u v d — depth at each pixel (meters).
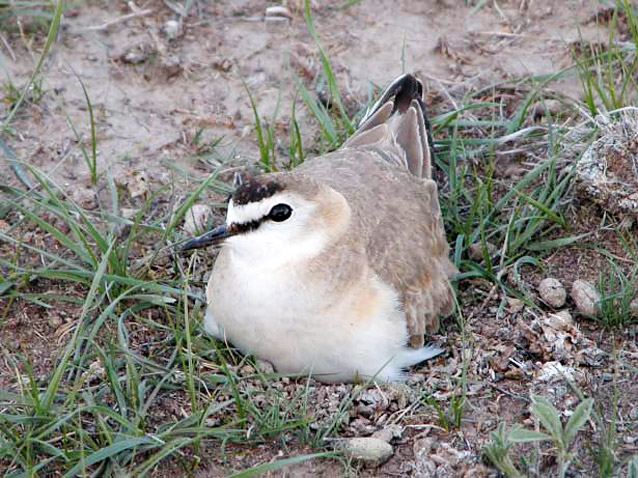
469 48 18.02
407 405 12.41
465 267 14.48
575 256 14.66
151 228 14.57
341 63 17.67
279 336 12.41
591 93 16.06
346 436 12.08
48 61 17.39
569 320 13.59
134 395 12.09
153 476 11.55
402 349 12.84
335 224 12.45
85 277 13.85
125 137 16.39
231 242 12.23
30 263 14.28
